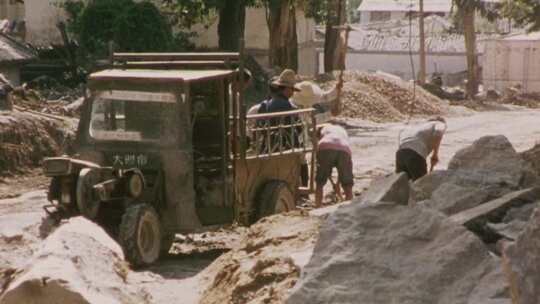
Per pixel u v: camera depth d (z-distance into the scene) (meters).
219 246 27.19
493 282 13.41
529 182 20.00
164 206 26.02
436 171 19.33
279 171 29.09
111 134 26.34
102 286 15.38
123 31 75.94
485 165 20.53
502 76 126.19
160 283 21.95
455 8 151.50
